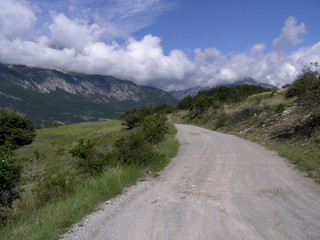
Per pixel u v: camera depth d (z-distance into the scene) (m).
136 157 9.26
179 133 23.00
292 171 7.13
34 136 33.16
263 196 5.10
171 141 16.27
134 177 7.70
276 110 20.06
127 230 3.90
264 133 16.06
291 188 5.54
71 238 3.82
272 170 7.41
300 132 11.97
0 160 5.76
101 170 8.55
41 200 6.10
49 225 4.26
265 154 10.22
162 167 9.35
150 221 4.19
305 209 4.24
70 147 24.50
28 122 33.75
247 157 9.88
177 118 49.09
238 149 12.14
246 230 3.55
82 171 9.16
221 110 33.94
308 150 9.30
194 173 7.89
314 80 14.28
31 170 14.45
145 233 3.73
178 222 4.04
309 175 6.48
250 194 5.30
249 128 19.69
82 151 9.72
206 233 3.54
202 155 11.34
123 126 36.97
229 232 3.52
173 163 10.12
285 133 13.45
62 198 6.24
